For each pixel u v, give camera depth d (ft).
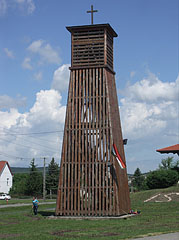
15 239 63.16
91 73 108.37
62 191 103.60
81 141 104.78
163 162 284.20
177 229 72.69
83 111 105.81
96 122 103.81
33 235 67.92
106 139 102.42
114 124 106.22
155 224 82.48
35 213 113.91
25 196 321.73
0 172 349.82
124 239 60.80
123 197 104.58
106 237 63.26
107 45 110.52
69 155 104.47
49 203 203.41
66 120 106.83
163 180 193.77
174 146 197.98
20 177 437.99
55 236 66.03
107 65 107.76
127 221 90.12
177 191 163.94
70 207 102.94
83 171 102.53
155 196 163.94
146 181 203.62
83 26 109.60
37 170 342.85
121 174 106.01
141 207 131.54
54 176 347.36
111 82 111.14
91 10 111.55
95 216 99.09
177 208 123.65
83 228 77.87
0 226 84.48
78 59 110.01
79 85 107.76
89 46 109.60
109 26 109.09
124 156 112.06
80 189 101.81
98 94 106.32
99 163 101.24
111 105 106.52
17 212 128.06
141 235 64.59
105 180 101.04
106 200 99.25
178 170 208.33
